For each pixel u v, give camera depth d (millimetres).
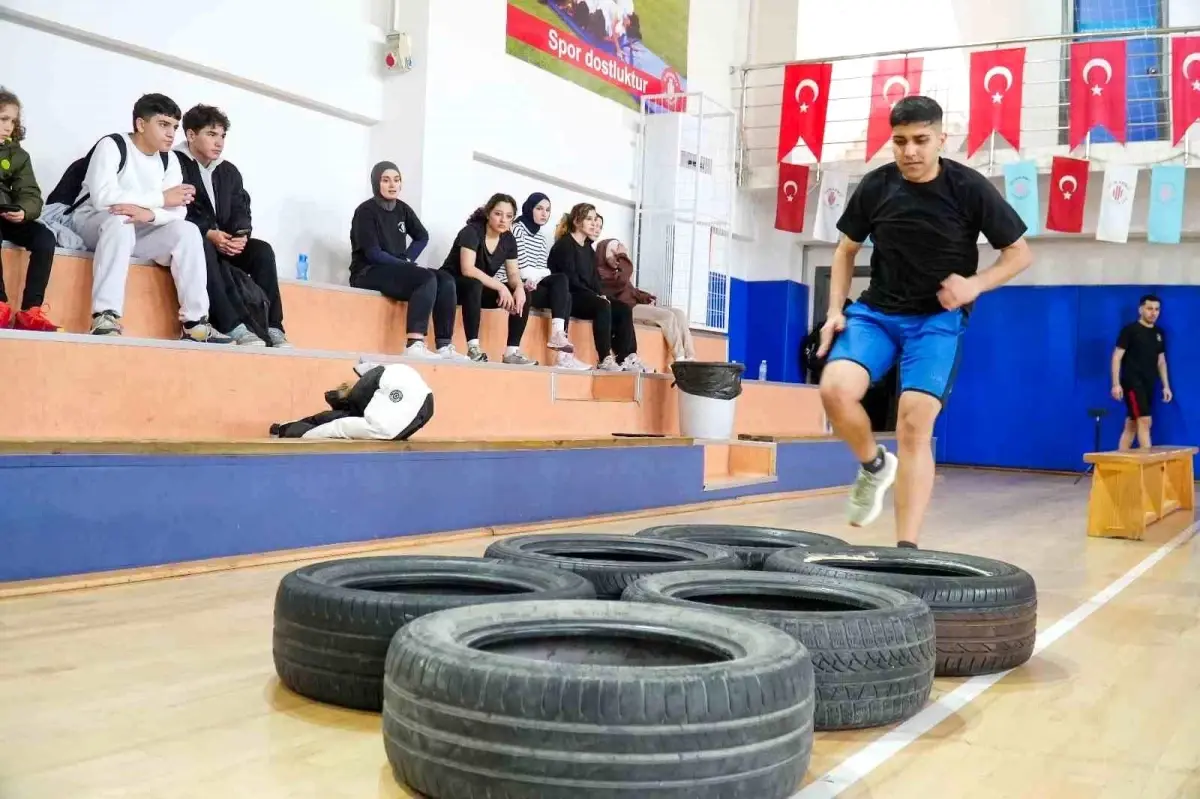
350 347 5227
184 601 2752
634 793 1274
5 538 2793
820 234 9094
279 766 1507
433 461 4098
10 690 1857
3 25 4621
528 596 1900
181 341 3885
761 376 9477
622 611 1695
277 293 4523
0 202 3578
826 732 1785
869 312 2807
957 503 6562
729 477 6586
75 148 4922
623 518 5105
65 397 3545
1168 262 9742
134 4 4984
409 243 6281
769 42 10125
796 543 3053
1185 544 4828
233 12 5441
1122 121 8086
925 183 2668
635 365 6703
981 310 10469
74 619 2492
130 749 1559
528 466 4582
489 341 6074
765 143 10117
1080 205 8375
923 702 1904
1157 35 8070
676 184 8562
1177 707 1976
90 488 2975
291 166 5941
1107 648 2494
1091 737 1773
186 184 4242
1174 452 5840
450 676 1349
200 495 3260
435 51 6344
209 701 1825
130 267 4168
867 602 2053
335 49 6012
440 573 2203
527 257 6348
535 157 7355
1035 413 10227
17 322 3586
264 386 4188
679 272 8648
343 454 3729
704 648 1616
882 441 7895
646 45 8656
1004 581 2256
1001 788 1514
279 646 1892
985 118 8430
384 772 1497
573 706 1285
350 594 1834
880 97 8984
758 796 1341
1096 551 4438
